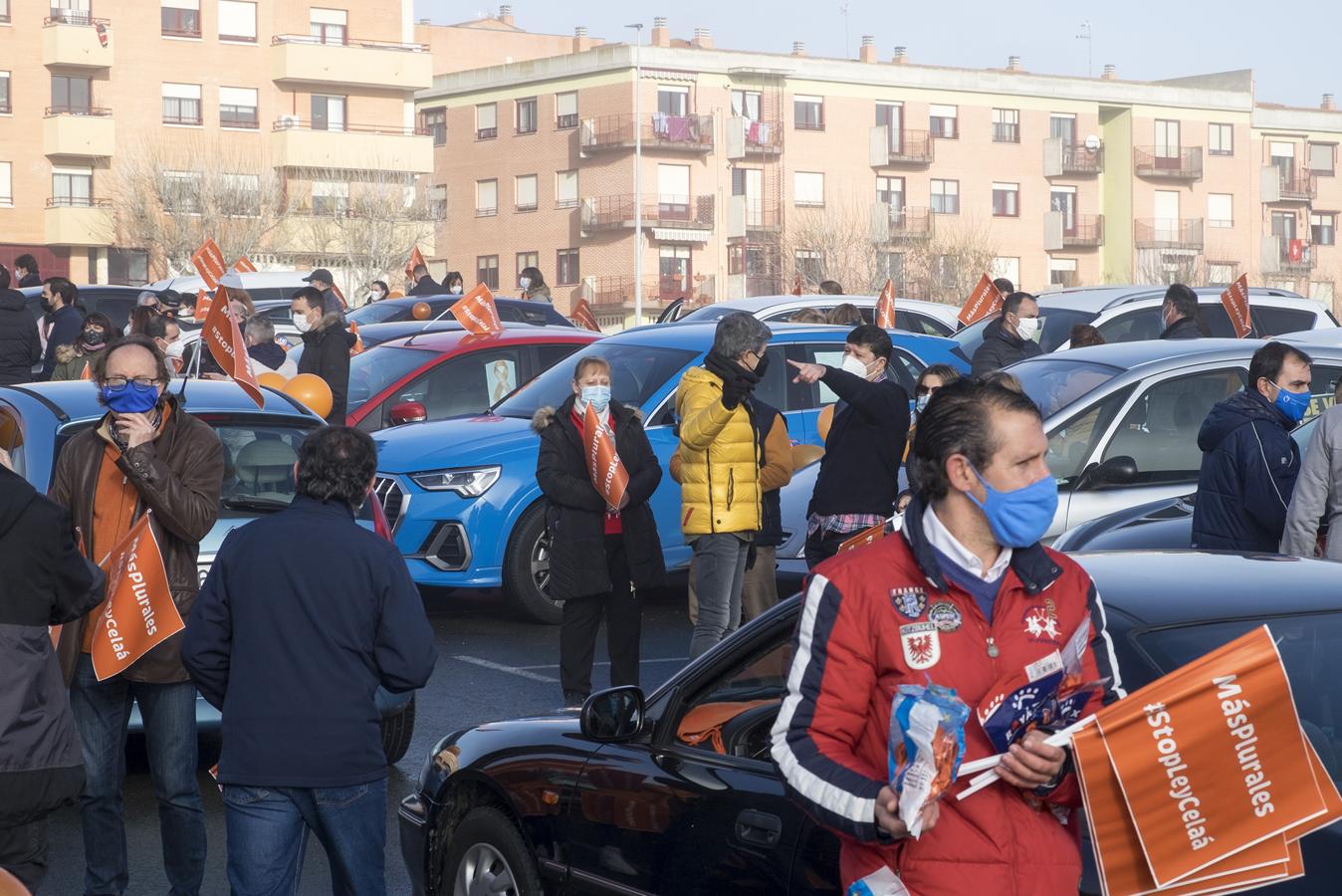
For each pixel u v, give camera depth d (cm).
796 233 8019
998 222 8562
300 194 6575
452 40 9612
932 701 307
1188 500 945
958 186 8469
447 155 8500
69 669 587
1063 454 1063
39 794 476
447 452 1184
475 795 537
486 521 1166
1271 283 9206
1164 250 8925
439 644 1130
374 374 1477
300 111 6688
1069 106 8725
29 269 2653
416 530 1166
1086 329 1404
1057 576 330
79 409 805
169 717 592
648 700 484
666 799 453
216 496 598
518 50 9775
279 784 486
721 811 435
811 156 8125
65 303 1856
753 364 874
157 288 2934
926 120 8369
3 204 6244
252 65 6581
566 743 503
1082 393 1088
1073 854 331
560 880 485
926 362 1404
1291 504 780
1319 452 770
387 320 2236
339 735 489
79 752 491
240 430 811
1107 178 9000
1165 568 424
